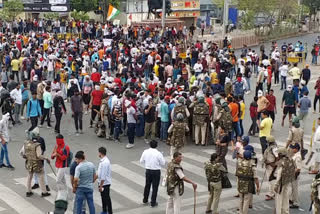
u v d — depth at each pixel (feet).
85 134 74.13
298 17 227.20
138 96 72.38
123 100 73.31
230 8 213.87
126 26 170.81
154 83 84.64
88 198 42.11
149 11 183.42
